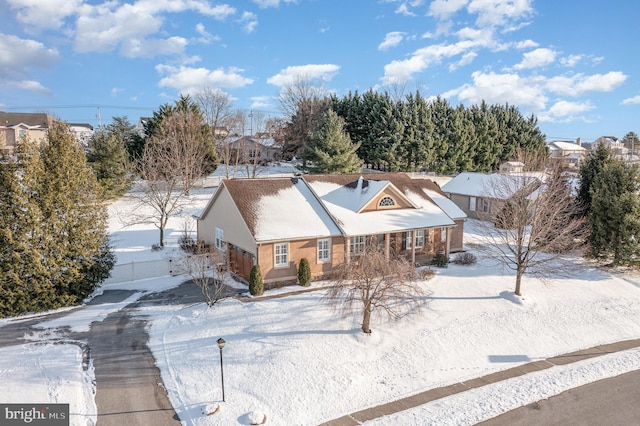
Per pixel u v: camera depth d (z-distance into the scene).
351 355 17.69
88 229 23.14
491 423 14.02
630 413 14.73
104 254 24.12
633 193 28.19
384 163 58.59
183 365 16.94
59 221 21.95
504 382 16.67
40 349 17.92
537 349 19.39
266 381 15.83
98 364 16.92
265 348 17.89
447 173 61.72
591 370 17.56
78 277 22.48
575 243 32.66
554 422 14.16
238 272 27.33
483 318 21.64
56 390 15.15
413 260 28.45
